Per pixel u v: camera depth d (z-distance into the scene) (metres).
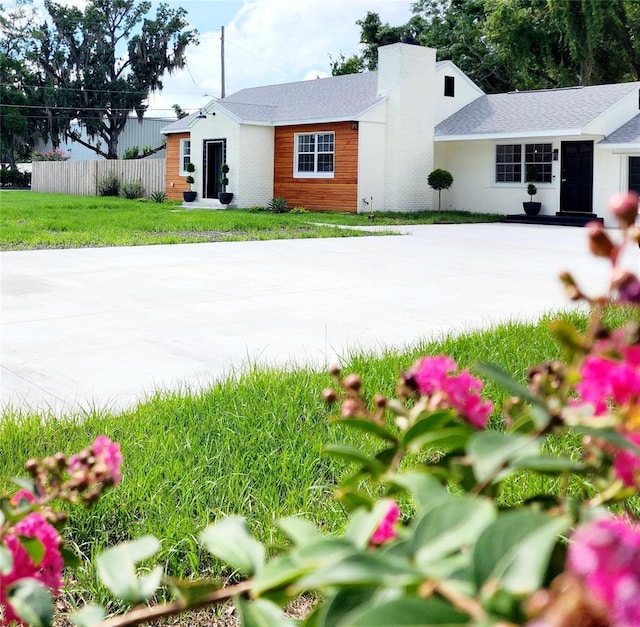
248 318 6.64
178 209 22.72
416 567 0.67
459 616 0.61
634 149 18.19
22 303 7.23
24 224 15.80
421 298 7.76
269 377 4.48
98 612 1.04
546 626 0.50
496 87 31.75
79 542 2.65
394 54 21.47
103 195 30.53
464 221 19.67
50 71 44.12
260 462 3.25
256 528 2.68
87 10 43.72
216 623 2.30
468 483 1.04
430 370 1.07
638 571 0.47
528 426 0.98
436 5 32.31
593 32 25.41
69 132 45.09
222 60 42.53
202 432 3.61
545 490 2.85
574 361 0.80
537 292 8.23
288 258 11.05
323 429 3.65
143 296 7.67
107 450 1.19
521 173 20.69
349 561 0.67
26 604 0.94
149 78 45.56
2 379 4.77
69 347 5.58
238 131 23.03
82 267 9.81
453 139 21.61
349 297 7.76
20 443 3.46
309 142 22.77
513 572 0.63
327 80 25.89
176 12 45.22
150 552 1.01
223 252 11.80
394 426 3.57
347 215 20.69
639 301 0.70
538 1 28.08
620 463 0.83
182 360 5.26
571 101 20.47
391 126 21.64
